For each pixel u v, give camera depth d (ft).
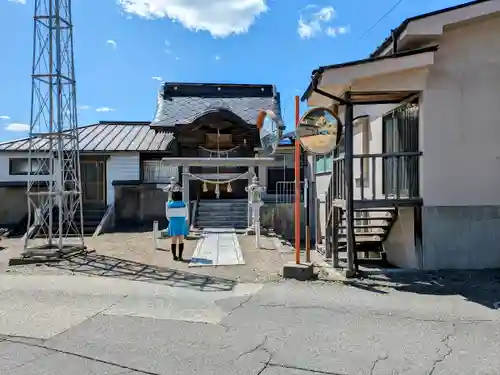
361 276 21.43
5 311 15.87
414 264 23.66
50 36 27.96
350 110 22.03
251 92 65.00
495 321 14.52
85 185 51.08
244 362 11.29
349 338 12.98
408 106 24.94
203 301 17.20
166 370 10.84
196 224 44.60
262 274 22.27
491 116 23.15
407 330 13.64
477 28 23.04
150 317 15.15
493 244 23.29
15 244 37.01
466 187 23.16
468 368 10.87
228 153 54.03
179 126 51.78
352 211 21.71
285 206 48.39
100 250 30.55
